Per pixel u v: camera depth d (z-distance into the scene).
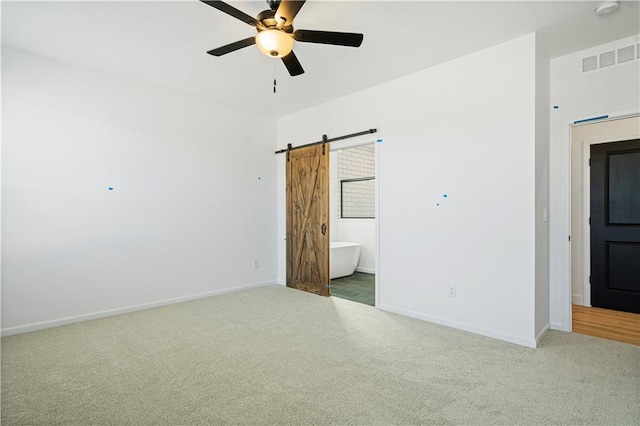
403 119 3.69
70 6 2.42
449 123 3.31
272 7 2.19
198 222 4.44
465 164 3.19
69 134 3.43
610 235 3.85
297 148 5.00
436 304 3.41
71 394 2.08
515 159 2.89
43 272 3.28
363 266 6.68
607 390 2.11
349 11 2.46
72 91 3.44
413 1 2.34
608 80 2.94
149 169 3.99
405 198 3.66
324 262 4.59
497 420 1.81
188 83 3.94
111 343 2.90
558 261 3.22
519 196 2.87
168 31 2.78
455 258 3.26
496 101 3.00
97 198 3.61
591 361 2.52
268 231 5.31
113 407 1.95
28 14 2.52
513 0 2.33
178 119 4.25
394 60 3.29
